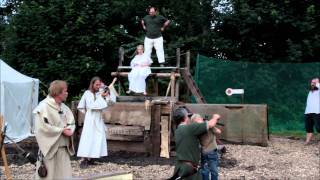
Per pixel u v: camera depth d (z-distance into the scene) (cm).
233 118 1320
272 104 1691
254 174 962
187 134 620
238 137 1319
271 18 2177
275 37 2300
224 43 2292
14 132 1453
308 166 1061
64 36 2106
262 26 2261
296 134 1641
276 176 949
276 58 2306
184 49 2316
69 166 618
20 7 2181
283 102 1688
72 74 2069
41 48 2120
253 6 2270
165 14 2275
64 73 2064
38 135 600
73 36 2100
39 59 2153
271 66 1698
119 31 2144
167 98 1266
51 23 2142
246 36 2298
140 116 1160
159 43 1381
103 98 1026
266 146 1305
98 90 1026
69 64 2070
